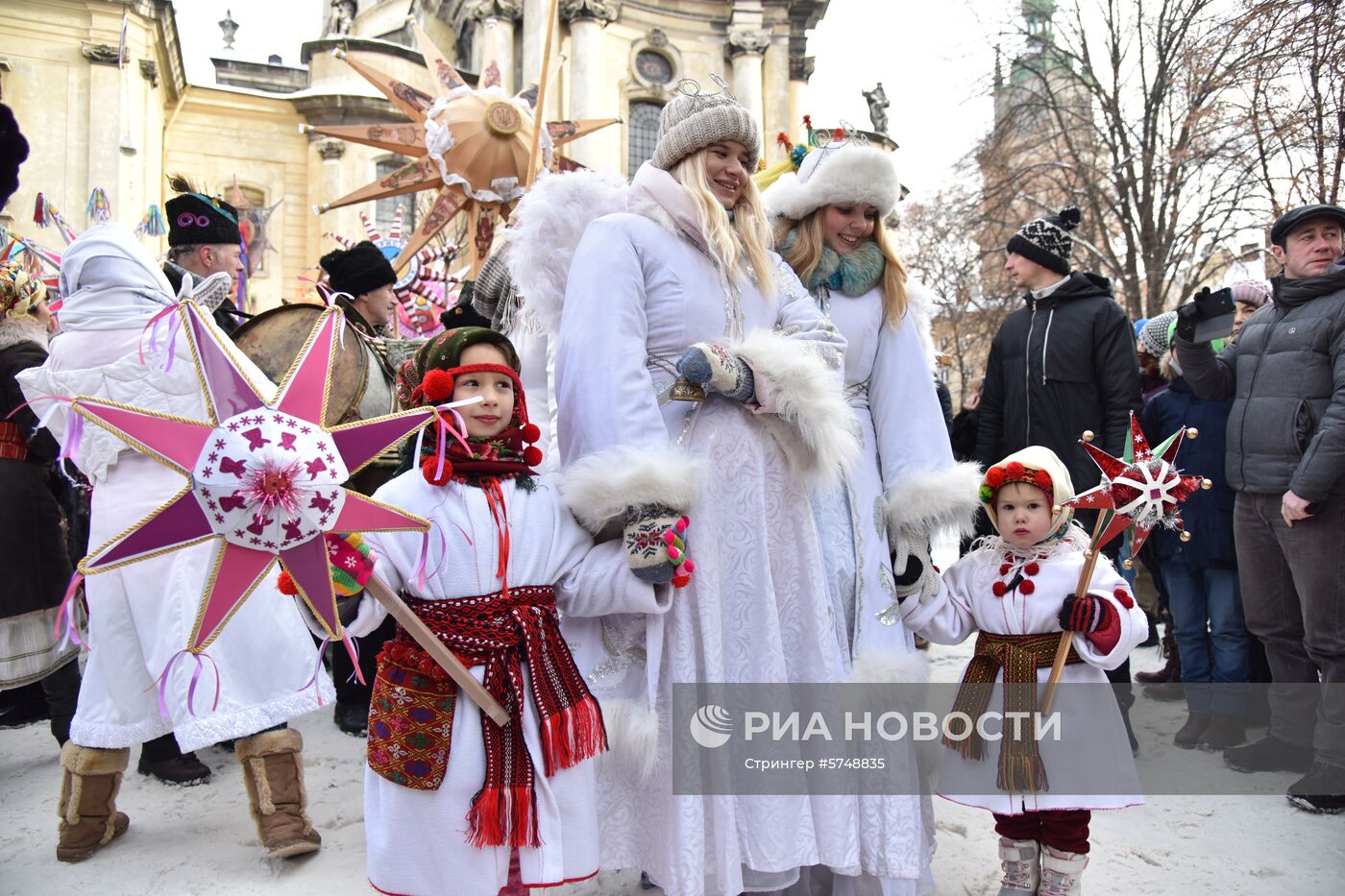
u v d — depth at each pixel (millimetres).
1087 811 2756
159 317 2193
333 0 31609
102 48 21297
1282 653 4008
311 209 26516
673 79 26719
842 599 2723
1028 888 2805
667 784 2477
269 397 2260
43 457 3854
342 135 7559
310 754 4207
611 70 26078
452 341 2488
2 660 3703
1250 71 9516
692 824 2416
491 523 2357
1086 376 4336
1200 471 4391
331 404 3920
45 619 3830
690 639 2502
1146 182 15289
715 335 2695
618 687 2537
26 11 21047
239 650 3082
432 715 2246
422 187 7344
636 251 2658
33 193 20844
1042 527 2887
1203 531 4340
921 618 2871
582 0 24797
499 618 2311
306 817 3135
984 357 23500
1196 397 4418
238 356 2152
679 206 2701
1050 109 17453
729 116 2703
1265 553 3936
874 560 2809
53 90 21141
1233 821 3471
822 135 3299
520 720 2271
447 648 2258
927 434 2963
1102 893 2930
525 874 2258
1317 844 3268
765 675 2537
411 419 2215
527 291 2949
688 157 2766
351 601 2266
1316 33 8039
